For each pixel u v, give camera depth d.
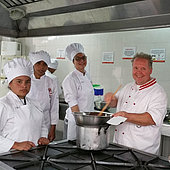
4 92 4.27
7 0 2.33
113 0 1.82
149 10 1.70
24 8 2.33
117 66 3.26
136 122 1.67
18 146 1.40
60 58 3.98
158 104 1.70
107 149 1.45
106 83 3.39
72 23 2.23
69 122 2.65
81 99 2.55
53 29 2.41
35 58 2.40
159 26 1.71
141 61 1.78
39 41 4.33
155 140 1.75
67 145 1.50
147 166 1.20
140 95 1.81
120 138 1.85
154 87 1.79
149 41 2.94
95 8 1.98
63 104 3.37
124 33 3.17
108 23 2.00
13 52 4.32
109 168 1.17
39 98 2.47
